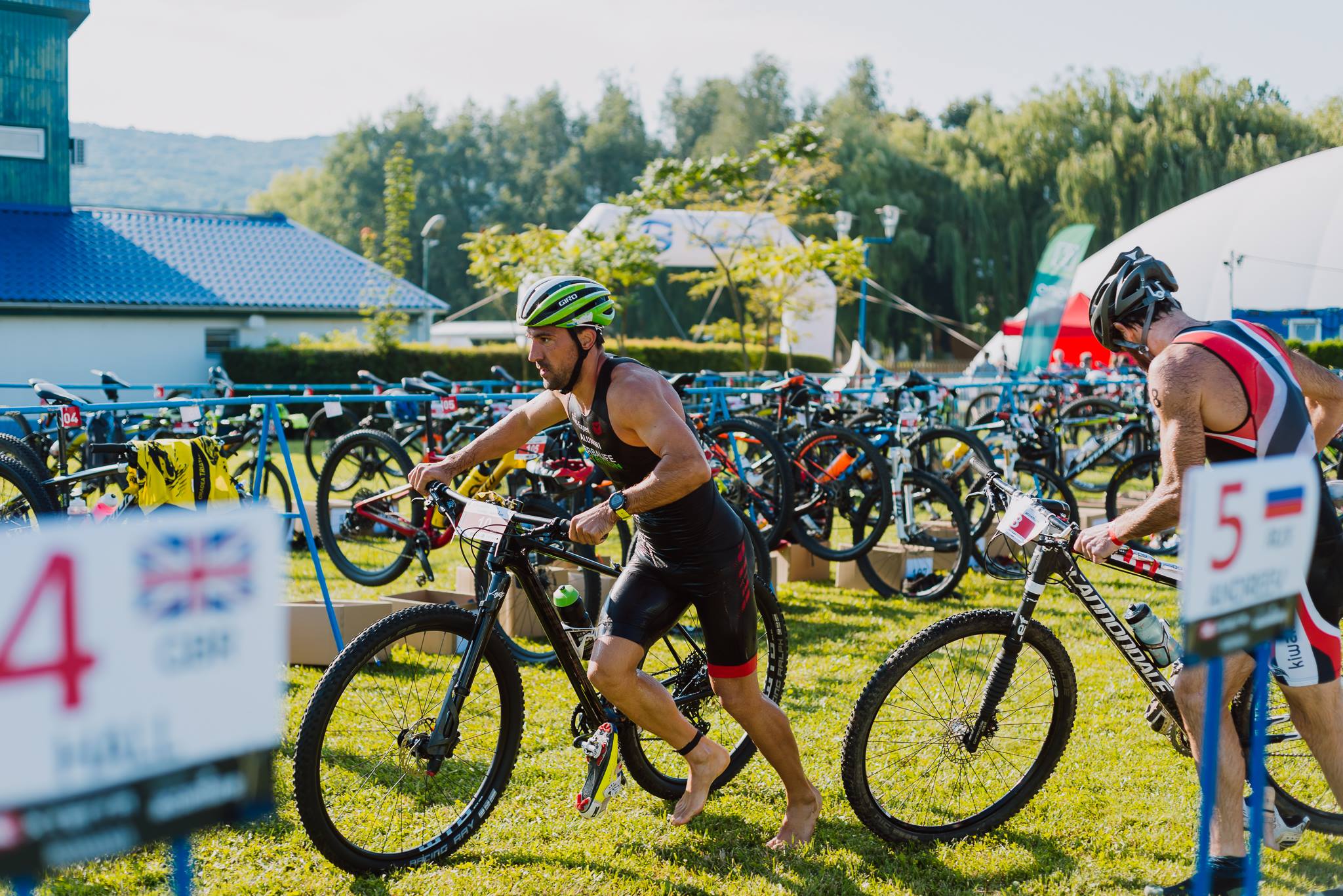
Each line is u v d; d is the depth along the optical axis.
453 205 59.56
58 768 1.24
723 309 40.53
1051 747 3.33
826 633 5.54
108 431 7.27
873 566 6.47
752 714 3.08
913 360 43.56
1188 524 1.84
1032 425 7.94
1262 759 2.11
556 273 15.21
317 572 4.76
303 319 21.08
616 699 2.96
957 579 6.20
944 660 3.21
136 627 1.30
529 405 3.21
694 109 63.50
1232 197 21.92
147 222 22.36
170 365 19.84
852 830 3.29
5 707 1.20
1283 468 1.98
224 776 1.38
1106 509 7.68
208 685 1.37
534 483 5.62
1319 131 40.25
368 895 2.86
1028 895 2.93
